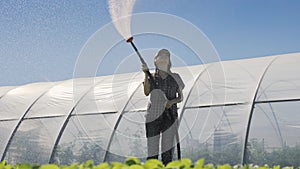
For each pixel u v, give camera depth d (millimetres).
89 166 3199
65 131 9852
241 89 8953
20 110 10766
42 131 10141
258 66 9562
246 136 8312
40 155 9898
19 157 10109
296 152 7980
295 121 8211
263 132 8297
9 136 10383
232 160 8242
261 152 8188
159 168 2902
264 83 8906
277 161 8055
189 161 3070
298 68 9086
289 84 8703
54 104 10516
